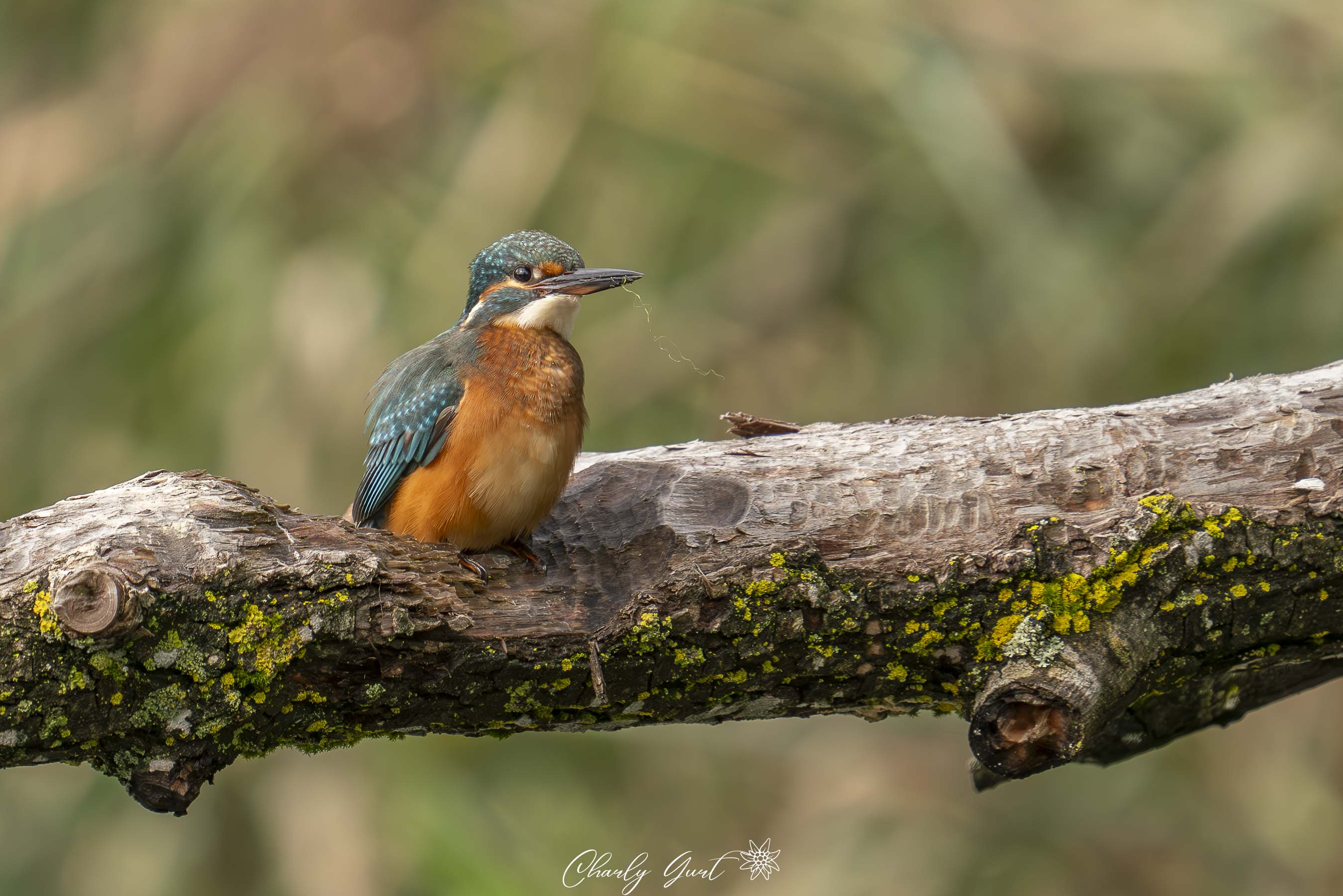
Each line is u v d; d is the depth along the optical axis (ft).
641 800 44.21
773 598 18.67
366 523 24.62
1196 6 44.47
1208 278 43.19
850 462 20.30
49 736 16.55
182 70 44.55
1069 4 44.86
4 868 38.75
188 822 38.88
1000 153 42.37
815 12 45.06
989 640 18.79
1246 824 42.34
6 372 43.14
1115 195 44.75
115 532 16.90
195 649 16.89
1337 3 43.19
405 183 43.83
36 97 46.47
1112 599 18.56
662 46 45.14
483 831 38.29
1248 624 18.89
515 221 43.27
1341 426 19.56
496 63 44.98
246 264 42.29
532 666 18.57
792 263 46.34
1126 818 43.47
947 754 44.50
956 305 46.60
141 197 43.86
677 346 45.14
